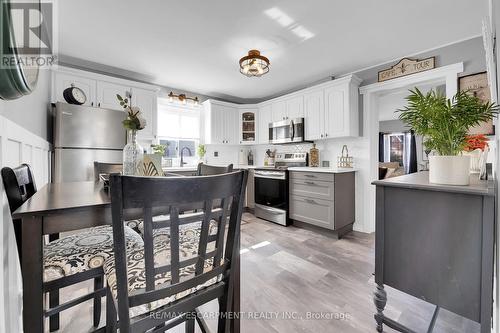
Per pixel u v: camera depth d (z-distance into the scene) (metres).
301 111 3.68
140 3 1.87
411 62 2.81
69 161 2.58
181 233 1.19
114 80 3.12
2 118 0.99
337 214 2.93
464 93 1.09
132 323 0.69
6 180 0.80
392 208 1.27
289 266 2.12
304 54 2.79
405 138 7.46
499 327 0.92
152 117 3.48
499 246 0.93
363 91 3.22
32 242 0.71
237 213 0.88
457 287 1.07
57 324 1.29
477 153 1.84
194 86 3.99
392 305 1.56
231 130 4.48
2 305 0.85
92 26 2.19
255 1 1.86
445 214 1.10
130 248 1.00
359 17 2.07
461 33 2.35
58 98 2.73
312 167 3.62
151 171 1.29
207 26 2.19
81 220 0.78
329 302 1.59
